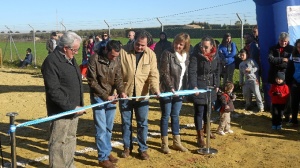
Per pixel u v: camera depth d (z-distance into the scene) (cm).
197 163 580
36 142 689
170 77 593
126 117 583
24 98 1138
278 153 624
